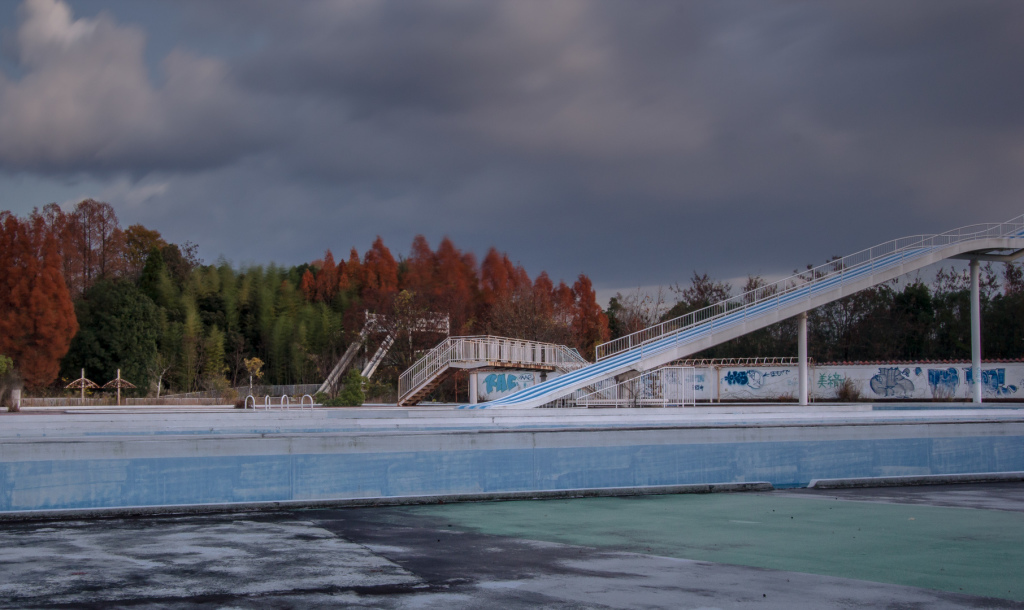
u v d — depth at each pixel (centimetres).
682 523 1180
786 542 1010
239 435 1365
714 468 1639
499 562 876
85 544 988
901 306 6588
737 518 1231
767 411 2834
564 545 988
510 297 6675
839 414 2538
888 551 946
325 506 1362
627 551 947
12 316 6041
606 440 1577
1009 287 6638
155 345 6819
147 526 1146
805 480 1705
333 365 6950
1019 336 6053
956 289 6612
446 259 7444
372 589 743
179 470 1326
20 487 1250
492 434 1504
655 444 1608
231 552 934
